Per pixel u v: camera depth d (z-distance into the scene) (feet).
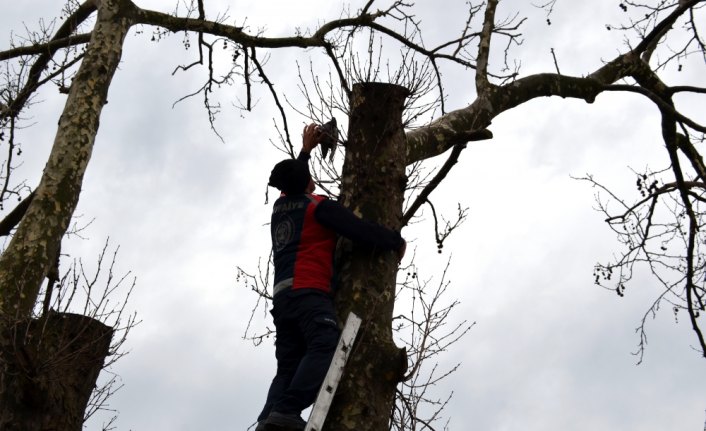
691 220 28.50
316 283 15.28
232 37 31.78
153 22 30.25
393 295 15.98
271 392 15.47
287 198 16.22
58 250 24.29
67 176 24.93
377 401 15.14
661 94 27.55
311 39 31.83
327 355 14.74
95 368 18.30
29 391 17.19
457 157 17.70
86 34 32.65
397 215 16.57
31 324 17.92
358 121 17.06
